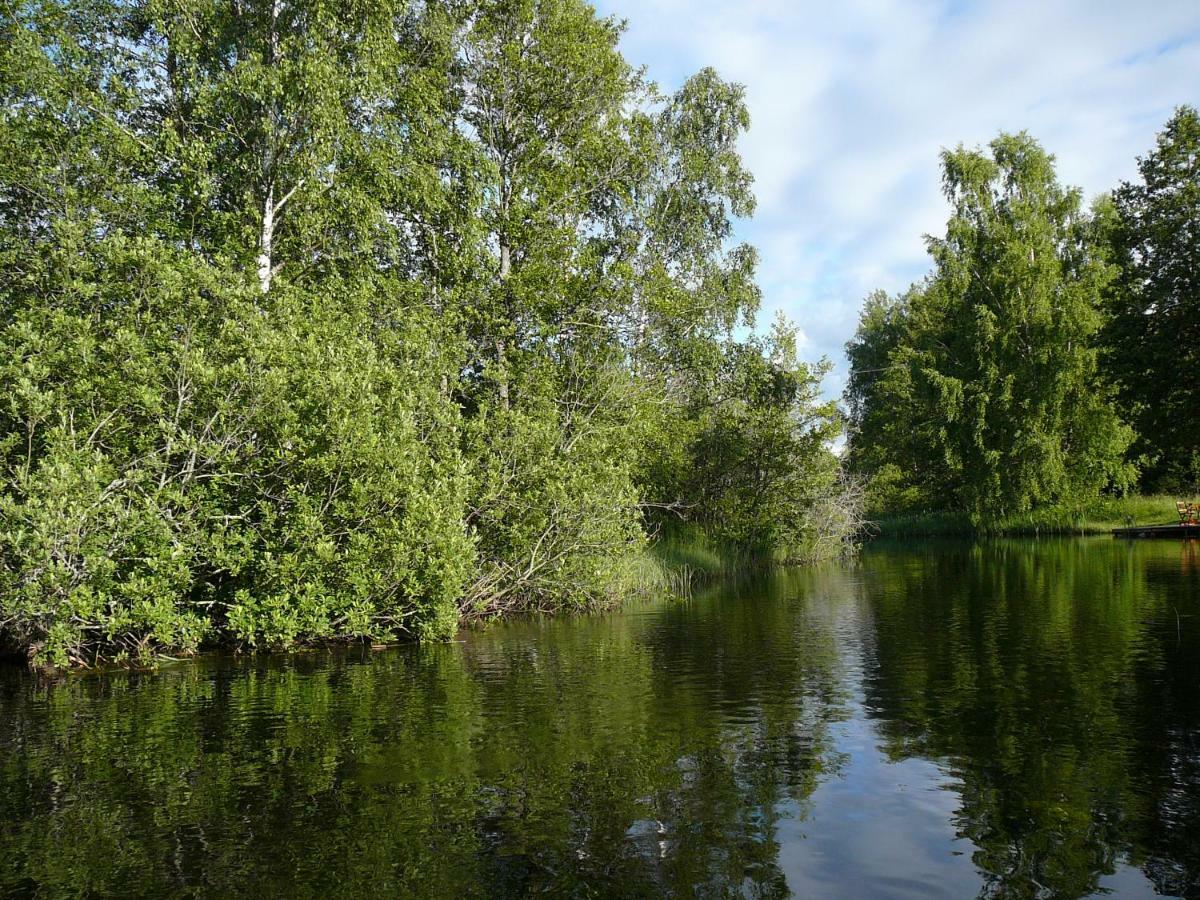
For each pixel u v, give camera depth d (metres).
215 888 3.87
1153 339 22.31
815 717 6.55
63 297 11.17
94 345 10.03
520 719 6.64
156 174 14.30
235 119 14.13
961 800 4.78
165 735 6.35
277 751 5.90
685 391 23.09
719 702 7.10
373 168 14.95
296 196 15.03
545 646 10.26
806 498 24.02
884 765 5.39
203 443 10.09
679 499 23.14
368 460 10.70
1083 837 4.27
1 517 8.63
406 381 12.73
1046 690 7.19
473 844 4.30
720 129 24.70
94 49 14.03
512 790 5.06
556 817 4.64
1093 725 6.13
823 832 4.39
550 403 15.84
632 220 22.08
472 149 16.59
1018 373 34.28
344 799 4.95
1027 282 34.38
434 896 3.76
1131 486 37.66
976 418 34.38
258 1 14.79
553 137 19.34
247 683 8.29
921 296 52.41
